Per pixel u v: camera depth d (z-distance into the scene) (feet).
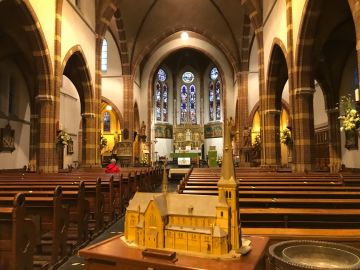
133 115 99.91
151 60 115.44
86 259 7.50
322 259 7.97
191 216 7.56
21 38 50.72
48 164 47.75
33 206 19.61
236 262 6.71
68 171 56.95
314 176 34.71
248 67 95.71
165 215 7.64
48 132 47.88
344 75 62.59
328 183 27.20
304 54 43.78
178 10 94.73
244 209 16.15
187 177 30.60
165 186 8.45
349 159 60.75
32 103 65.67
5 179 33.99
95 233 26.66
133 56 100.12
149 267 6.76
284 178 32.12
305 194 20.45
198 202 7.72
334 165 62.59
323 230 12.36
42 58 46.57
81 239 23.34
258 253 7.29
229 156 7.86
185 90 143.33
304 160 44.47
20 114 71.77
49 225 19.58
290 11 47.01
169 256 6.73
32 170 59.77
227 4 89.40
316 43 45.75
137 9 91.45
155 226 7.50
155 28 98.37
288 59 47.24
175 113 141.18
